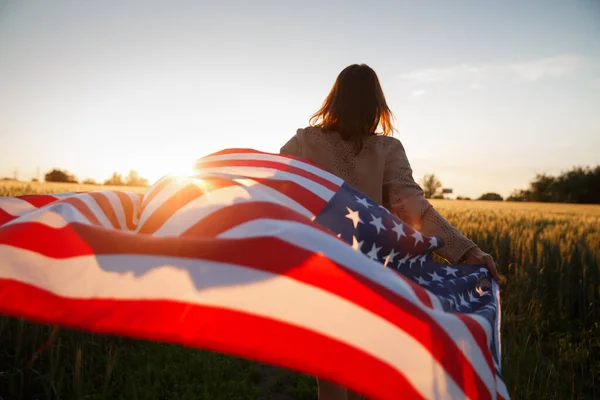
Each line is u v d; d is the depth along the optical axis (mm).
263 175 2104
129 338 4590
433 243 2131
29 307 1426
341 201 2035
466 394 1388
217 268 1428
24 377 3721
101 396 3451
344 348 1302
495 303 2094
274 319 1328
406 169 2338
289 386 4191
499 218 15195
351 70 2326
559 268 6906
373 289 1441
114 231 1579
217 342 1300
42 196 2350
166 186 1951
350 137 2307
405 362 1329
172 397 3682
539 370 4051
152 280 1426
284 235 1505
